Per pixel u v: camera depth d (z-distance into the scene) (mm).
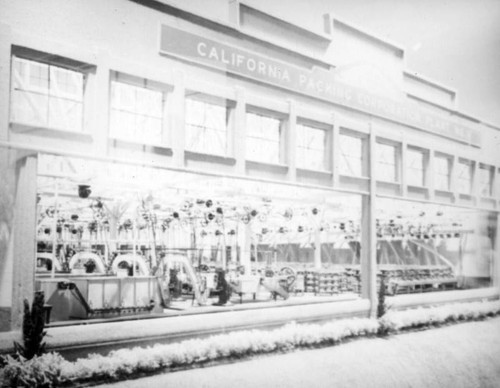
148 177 16312
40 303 10844
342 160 19938
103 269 18047
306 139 18812
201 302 16906
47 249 23031
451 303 23625
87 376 10820
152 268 17328
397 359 15641
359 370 14211
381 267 26703
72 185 17734
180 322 13734
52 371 10336
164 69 14383
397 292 25016
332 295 21719
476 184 25828
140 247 19719
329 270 23047
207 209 19641
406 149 21859
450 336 18734
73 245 23891
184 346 12828
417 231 26953
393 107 21266
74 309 13555
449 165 24781
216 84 15578
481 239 27516
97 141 12750
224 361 13578
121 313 14039
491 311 22656
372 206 19781
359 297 20094
